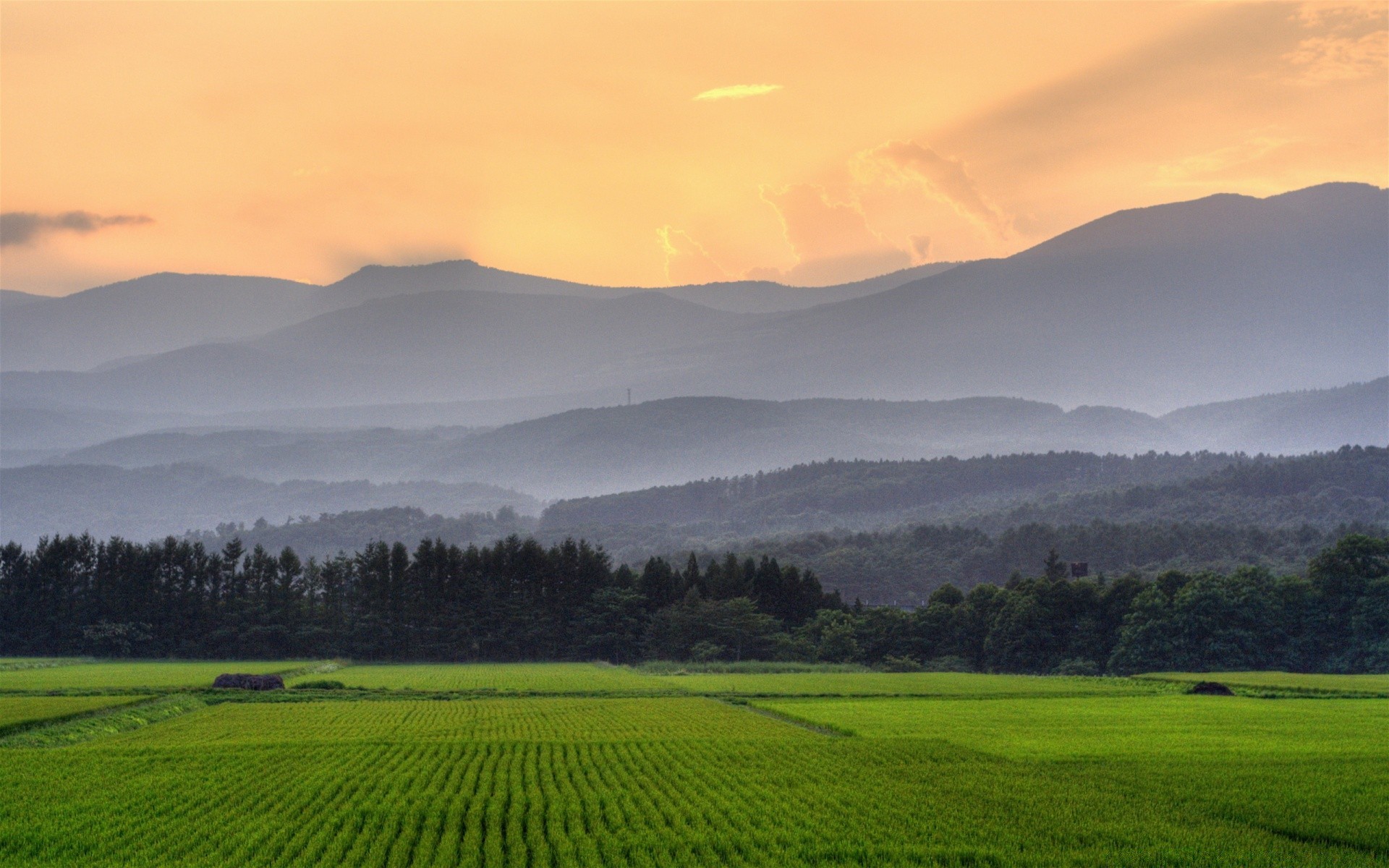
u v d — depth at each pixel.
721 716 89.19
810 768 59.41
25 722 76.62
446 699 107.94
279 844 41.09
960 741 71.00
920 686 124.44
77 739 73.25
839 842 42.00
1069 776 57.03
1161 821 46.22
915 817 46.88
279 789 51.84
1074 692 117.69
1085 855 40.62
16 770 57.31
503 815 46.72
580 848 39.78
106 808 47.62
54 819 45.56
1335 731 77.94
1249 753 65.75
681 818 45.38
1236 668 149.25
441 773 55.72
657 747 67.50
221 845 41.12
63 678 121.31
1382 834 43.91
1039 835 43.66
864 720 84.69
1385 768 60.16
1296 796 51.56
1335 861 40.09
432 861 38.34
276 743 69.12
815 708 96.12
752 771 58.34
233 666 146.12
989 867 39.44
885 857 40.25
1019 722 83.56
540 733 75.56
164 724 82.31
